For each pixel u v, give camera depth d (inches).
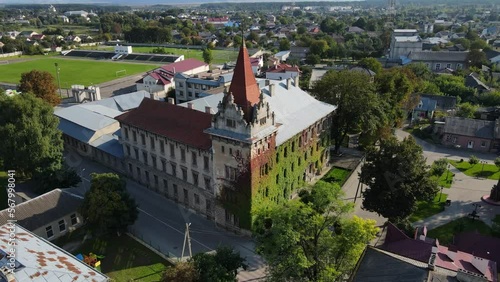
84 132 3718.0
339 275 1732.3
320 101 3469.5
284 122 2787.9
